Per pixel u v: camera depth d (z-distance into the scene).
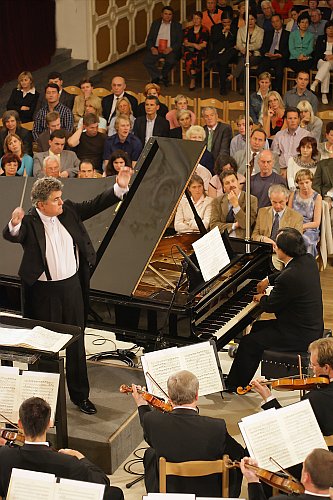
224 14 24.31
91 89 20.30
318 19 23.50
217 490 8.44
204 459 8.31
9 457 8.08
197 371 9.63
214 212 14.56
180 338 10.88
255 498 7.71
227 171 14.45
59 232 10.15
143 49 28.14
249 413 11.47
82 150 18.45
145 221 11.70
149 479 8.75
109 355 12.85
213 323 11.32
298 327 11.22
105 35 26.00
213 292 11.15
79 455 8.47
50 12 24.55
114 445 10.21
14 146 17.27
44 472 7.99
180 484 8.41
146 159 12.27
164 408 8.96
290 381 9.16
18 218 9.88
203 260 11.19
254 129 16.97
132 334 11.18
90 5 25.02
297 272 11.09
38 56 24.16
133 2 27.02
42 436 8.12
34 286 10.24
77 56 25.48
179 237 12.84
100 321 11.38
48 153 17.45
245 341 11.41
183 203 14.66
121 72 26.09
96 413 10.70
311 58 23.30
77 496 7.48
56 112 18.47
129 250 11.46
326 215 15.43
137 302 10.95
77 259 10.40
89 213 10.52
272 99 19.27
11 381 9.35
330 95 23.91
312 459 7.30
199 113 19.94
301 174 15.07
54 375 9.34
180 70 25.08
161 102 20.17
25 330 9.90
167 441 8.36
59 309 10.28
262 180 15.63
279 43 23.44
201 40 24.56
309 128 18.42
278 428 8.48
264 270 12.45
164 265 12.19
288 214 14.25
